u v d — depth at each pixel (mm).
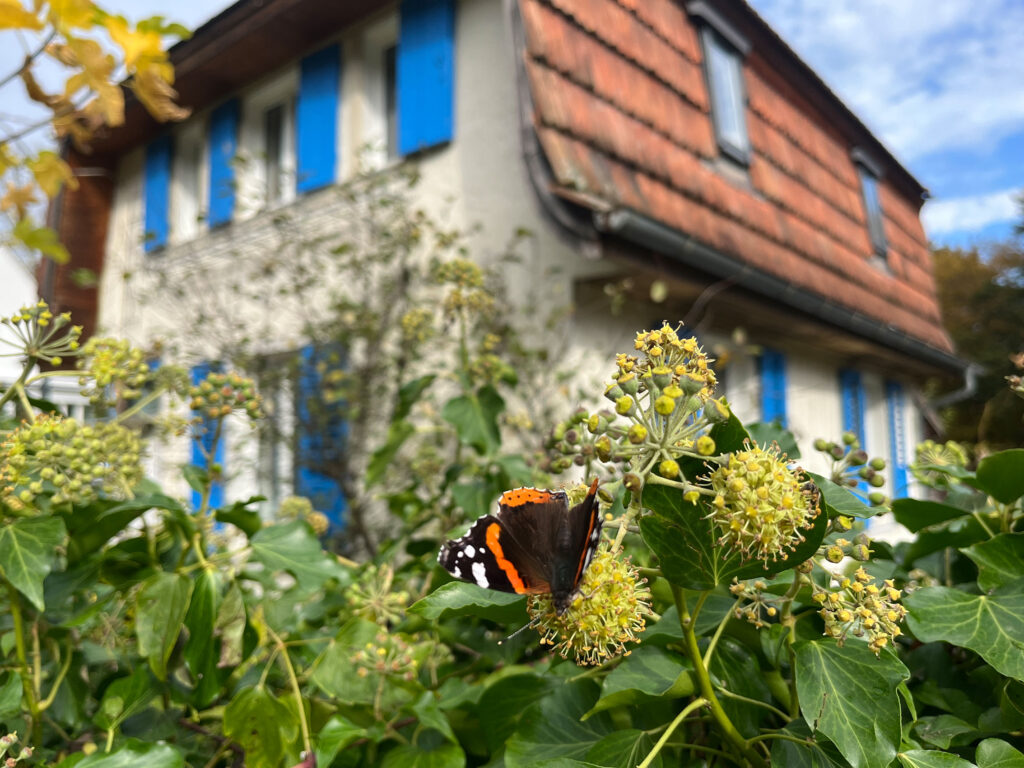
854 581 1088
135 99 7000
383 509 5395
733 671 1264
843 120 9266
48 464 1510
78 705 1737
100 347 1785
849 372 8320
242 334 6320
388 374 5477
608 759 1163
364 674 1604
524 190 5004
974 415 15195
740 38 7090
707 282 4734
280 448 6125
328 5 5875
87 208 8359
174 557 1821
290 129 7113
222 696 1887
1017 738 1254
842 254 7660
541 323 4781
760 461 1004
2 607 1688
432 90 5527
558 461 1461
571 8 4918
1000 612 1191
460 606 1174
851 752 951
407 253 5324
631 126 5055
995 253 20781
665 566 1082
